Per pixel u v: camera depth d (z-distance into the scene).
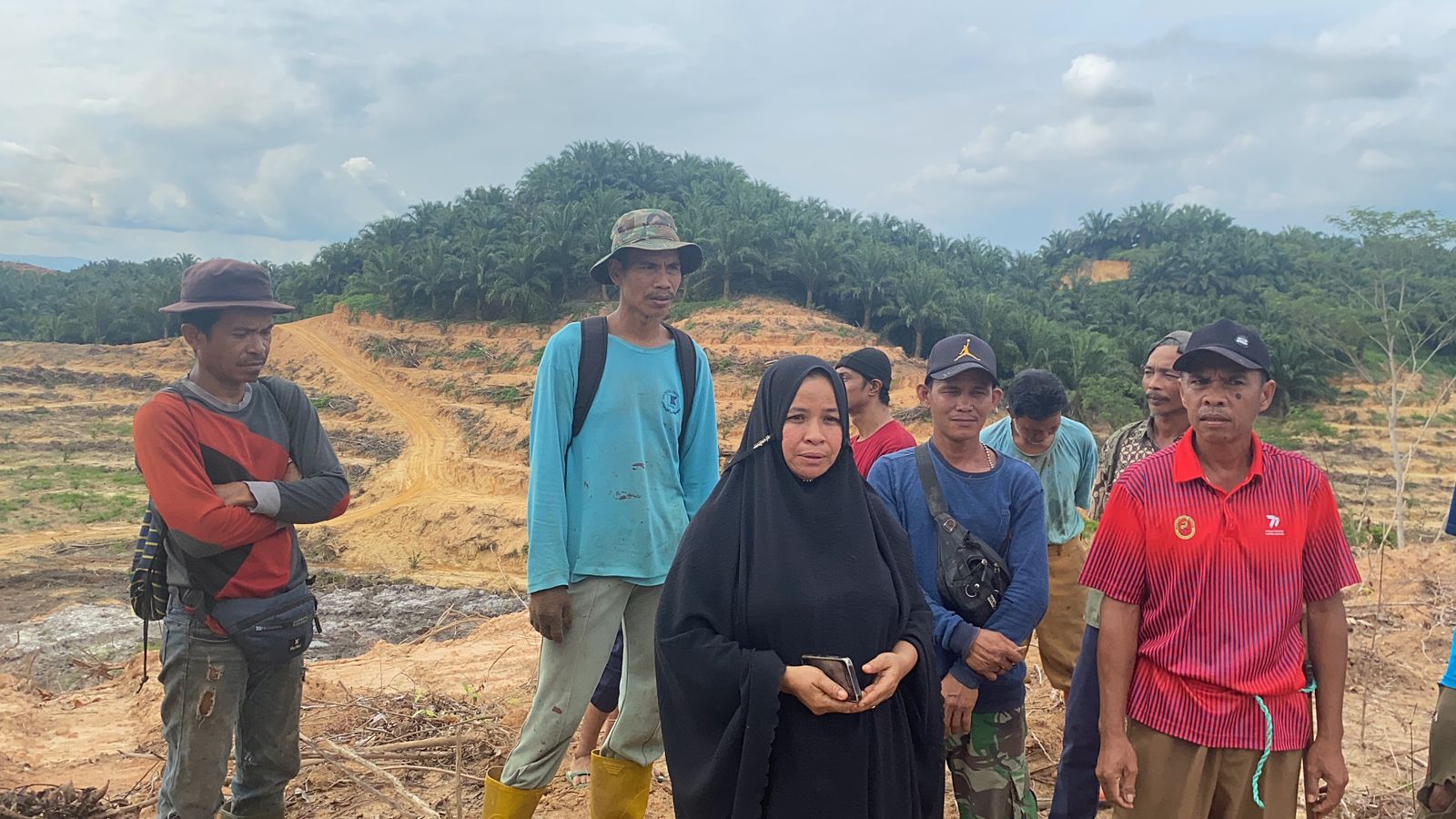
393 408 52.47
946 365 3.22
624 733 3.35
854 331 52.97
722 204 81.94
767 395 2.59
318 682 5.64
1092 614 3.26
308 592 3.24
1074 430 4.38
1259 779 2.63
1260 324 60.34
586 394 3.24
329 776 4.17
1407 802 3.95
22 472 44.25
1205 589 2.64
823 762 2.39
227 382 3.04
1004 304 60.94
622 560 3.24
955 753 3.31
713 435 3.57
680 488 3.47
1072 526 4.28
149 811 4.01
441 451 46.41
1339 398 52.25
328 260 80.88
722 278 62.06
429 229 83.06
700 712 2.48
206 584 2.91
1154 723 2.72
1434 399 51.38
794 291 63.34
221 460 2.95
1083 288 82.88
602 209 71.56
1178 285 82.06
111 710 5.82
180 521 2.80
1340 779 2.66
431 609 27.19
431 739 4.53
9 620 25.39
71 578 30.02
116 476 44.66
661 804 4.01
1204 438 2.62
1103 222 114.75
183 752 2.94
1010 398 4.13
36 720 5.45
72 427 52.12
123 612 24.06
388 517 38.66
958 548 3.15
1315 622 2.74
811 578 2.47
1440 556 7.98
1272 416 52.38
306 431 3.23
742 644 2.49
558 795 4.07
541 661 3.29
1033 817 3.31
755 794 2.35
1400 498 19.44
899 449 4.16
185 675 2.92
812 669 2.32
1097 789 3.30
